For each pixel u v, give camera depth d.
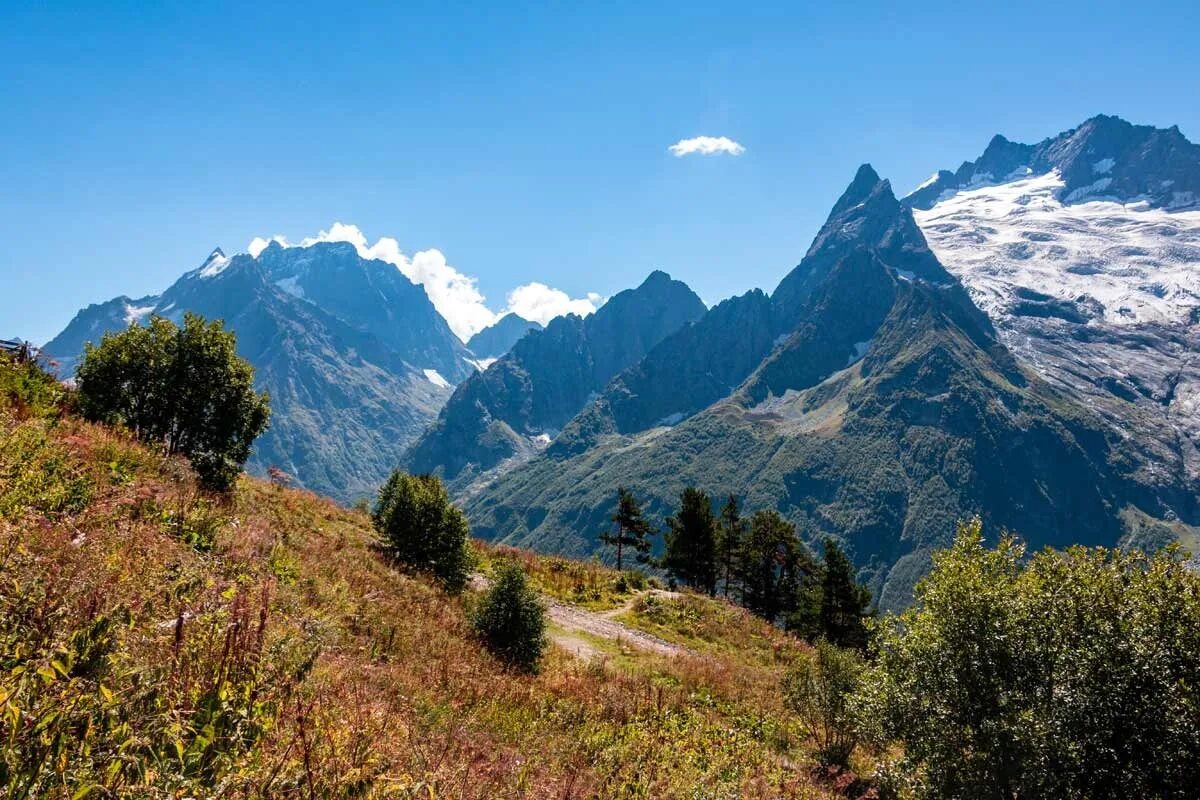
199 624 6.20
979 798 12.50
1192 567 11.61
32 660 4.33
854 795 15.80
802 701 19.30
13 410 13.53
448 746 8.33
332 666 8.79
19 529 6.40
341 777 5.34
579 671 20.02
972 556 13.78
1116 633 11.59
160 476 14.80
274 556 13.54
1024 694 12.29
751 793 13.22
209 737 4.58
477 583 28.39
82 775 3.82
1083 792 11.37
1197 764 10.59
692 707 19.28
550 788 8.95
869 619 15.27
